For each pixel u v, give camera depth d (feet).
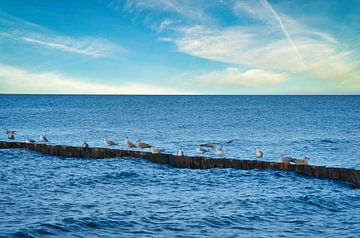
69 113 385.09
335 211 68.44
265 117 339.16
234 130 232.73
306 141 180.96
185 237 53.31
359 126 254.68
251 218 62.49
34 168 104.17
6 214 60.64
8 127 244.63
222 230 56.59
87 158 121.29
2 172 96.78
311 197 76.23
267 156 140.56
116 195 76.28
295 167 97.30
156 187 84.64
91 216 60.34
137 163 112.16
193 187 85.10
